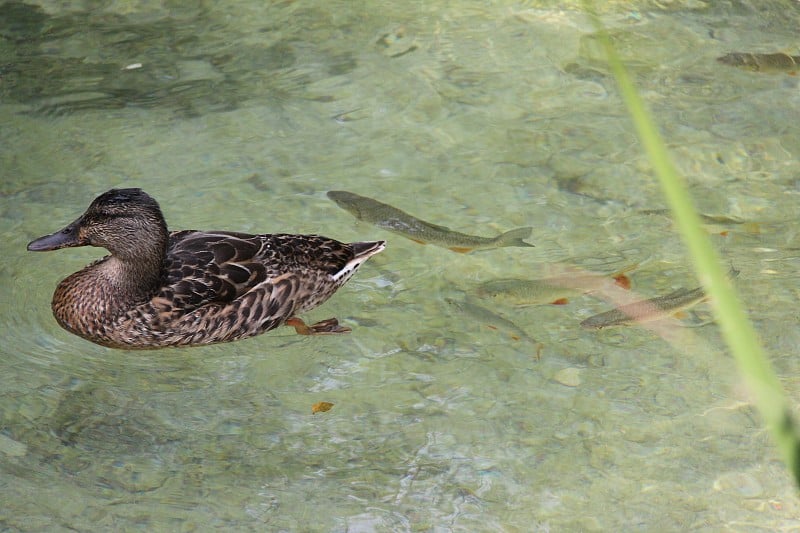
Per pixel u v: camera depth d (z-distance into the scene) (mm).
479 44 16266
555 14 17125
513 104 14766
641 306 9977
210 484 8555
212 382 9953
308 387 9867
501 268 11562
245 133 13922
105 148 13469
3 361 10023
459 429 9234
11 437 9000
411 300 11133
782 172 13234
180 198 12500
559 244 11922
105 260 10430
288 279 10406
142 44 16062
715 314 10758
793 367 9852
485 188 12914
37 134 13695
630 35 16547
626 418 9305
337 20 16906
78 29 16359
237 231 11906
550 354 10242
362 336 10578
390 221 11445
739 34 16547
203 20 16797
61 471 8617
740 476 8547
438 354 10289
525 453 8914
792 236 11953
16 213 12125
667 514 8133
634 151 13695
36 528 7934
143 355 10383
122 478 8570
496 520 8156
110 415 9391
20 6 16891
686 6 17375
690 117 14453
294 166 13250
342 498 8422
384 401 9633
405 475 8688
